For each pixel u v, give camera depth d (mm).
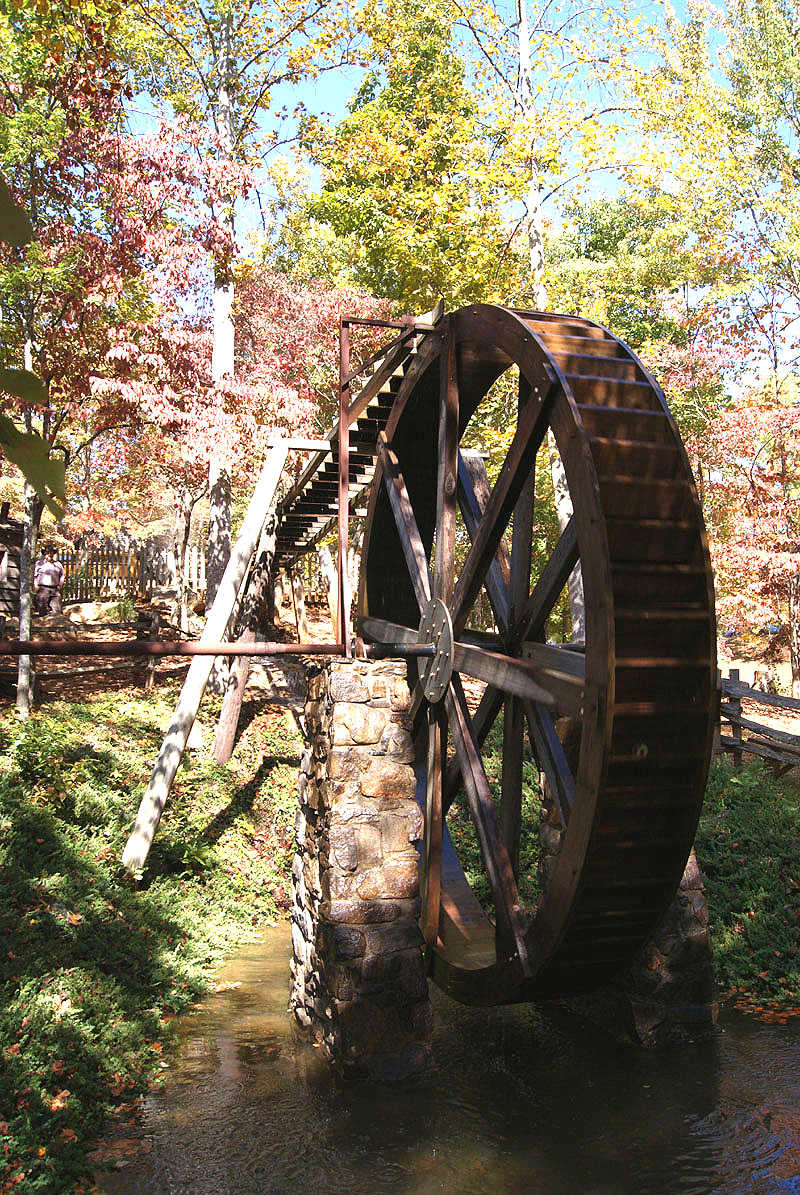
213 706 12422
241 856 9172
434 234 14047
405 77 18422
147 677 12992
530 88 14312
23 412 8594
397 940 5422
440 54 18172
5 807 7688
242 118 14273
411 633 6891
